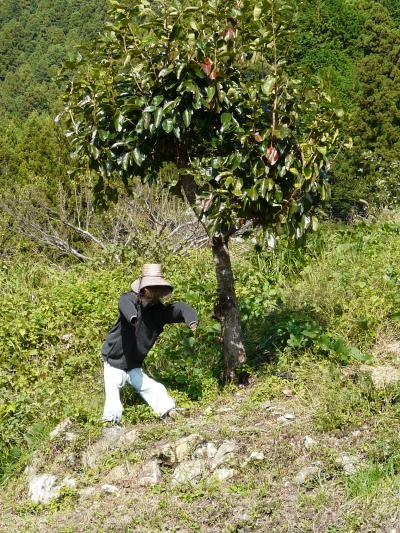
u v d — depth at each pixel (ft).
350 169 119.85
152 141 21.56
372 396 20.13
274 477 17.88
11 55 390.63
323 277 30.78
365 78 140.67
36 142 80.07
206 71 20.57
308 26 161.07
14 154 81.82
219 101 20.65
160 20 20.76
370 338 24.67
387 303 26.40
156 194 47.26
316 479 17.49
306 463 18.16
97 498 18.34
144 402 22.76
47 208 54.70
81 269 41.34
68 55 21.71
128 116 21.44
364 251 34.40
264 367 23.16
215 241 22.36
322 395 20.77
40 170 76.33
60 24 412.16
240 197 20.36
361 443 18.48
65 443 20.56
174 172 23.73
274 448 18.76
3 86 320.50
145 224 47.73
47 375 26.84
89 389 25.20
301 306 27.84
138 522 17.03
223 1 20.80
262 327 26.53
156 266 20.90
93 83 21.70
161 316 21.17
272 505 16.84
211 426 20.34
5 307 32.63
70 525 17.43
